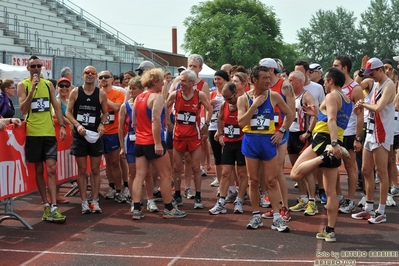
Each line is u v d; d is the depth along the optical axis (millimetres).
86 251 6113
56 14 29062
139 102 7605
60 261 5762
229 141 7844
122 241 6523
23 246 6312
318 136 6602
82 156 7965
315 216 7770
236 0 69688
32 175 7648
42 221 7551
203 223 7410
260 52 65750
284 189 7484
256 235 6746
